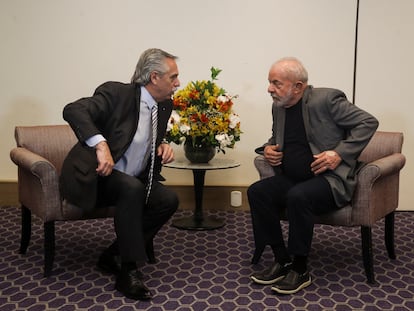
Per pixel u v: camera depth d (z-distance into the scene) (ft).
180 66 11.43
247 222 10.91
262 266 8.28
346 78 11.27
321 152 7.63
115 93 7.19
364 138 7.43
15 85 11.63
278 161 8.04
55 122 11.75
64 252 8.86
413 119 11.27
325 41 11.18
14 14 11.35
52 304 6.78
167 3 11.23
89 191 6.88
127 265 7.14
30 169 7.29
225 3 11.19
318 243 9.55
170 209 7.49
